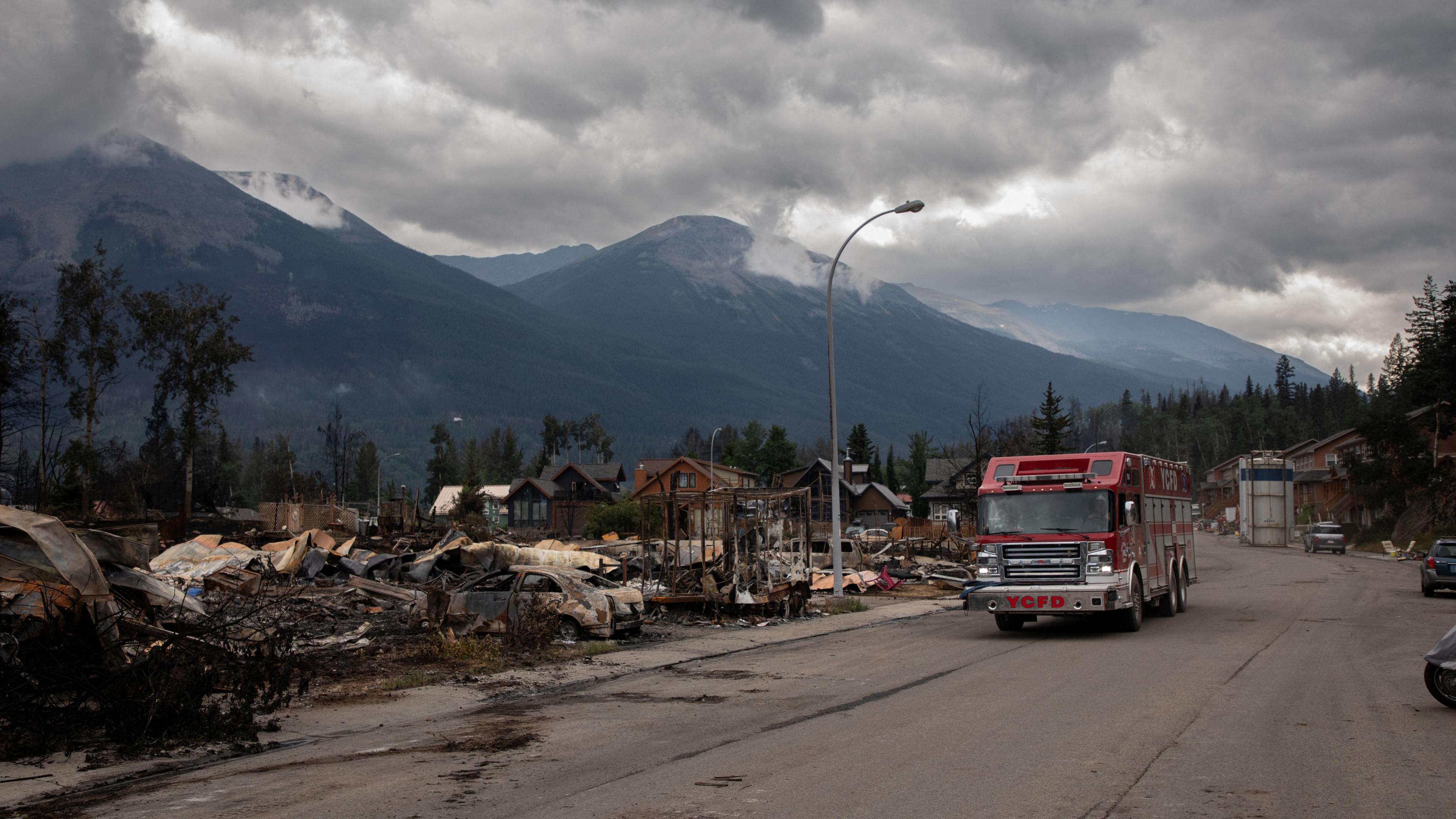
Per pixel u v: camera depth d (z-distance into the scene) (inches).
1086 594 784.9
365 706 504.4
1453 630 454.9
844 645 774.5
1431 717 426.6
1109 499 804.0
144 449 3432.6
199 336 2672.2
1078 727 412.8
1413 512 2947.8
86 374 2586.1
